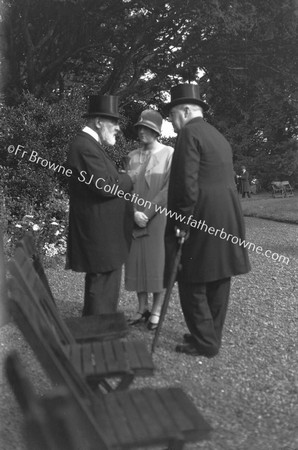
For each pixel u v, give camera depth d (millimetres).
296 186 36875
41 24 13023
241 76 16125
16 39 13039
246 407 3641
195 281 4426
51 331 2785
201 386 3955
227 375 4168
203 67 15859
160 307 5285
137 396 2859
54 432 2686
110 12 12953
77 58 14359
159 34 14398
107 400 2818
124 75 15469
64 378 2510
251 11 13250
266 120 26188
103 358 3229
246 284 7215
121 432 2533
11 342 4445
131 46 13914
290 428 3355
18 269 2738
